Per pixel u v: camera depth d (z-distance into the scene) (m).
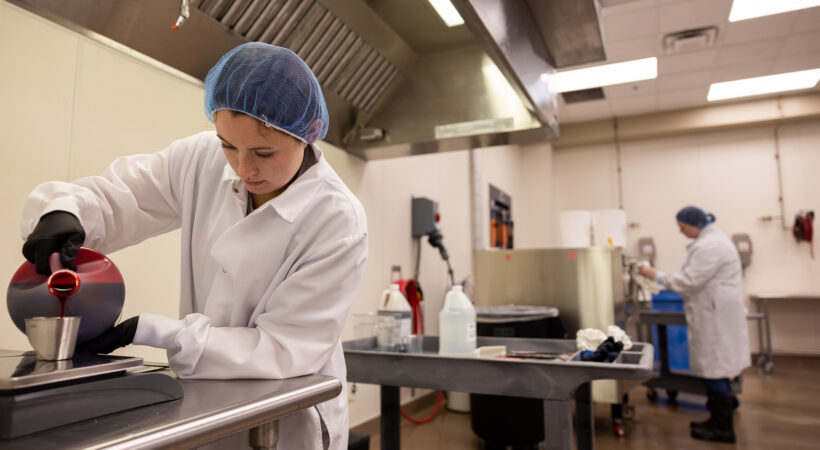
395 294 1.90
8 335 1.20
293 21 1.60
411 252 3.32
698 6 3.70
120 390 0.57
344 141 2.31
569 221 3.74
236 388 0.71
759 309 5.73
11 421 0.47
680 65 4.67
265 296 0.88
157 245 1.60
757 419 3.21
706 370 2.89
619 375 1.26
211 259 0.94
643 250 6.16
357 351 1.61
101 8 1.23
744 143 5.95
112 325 0.74
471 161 4.49
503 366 1.39
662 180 6.25
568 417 1.31
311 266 0.83
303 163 0.95
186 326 0.78
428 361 1.50
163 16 1.32
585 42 1.86
